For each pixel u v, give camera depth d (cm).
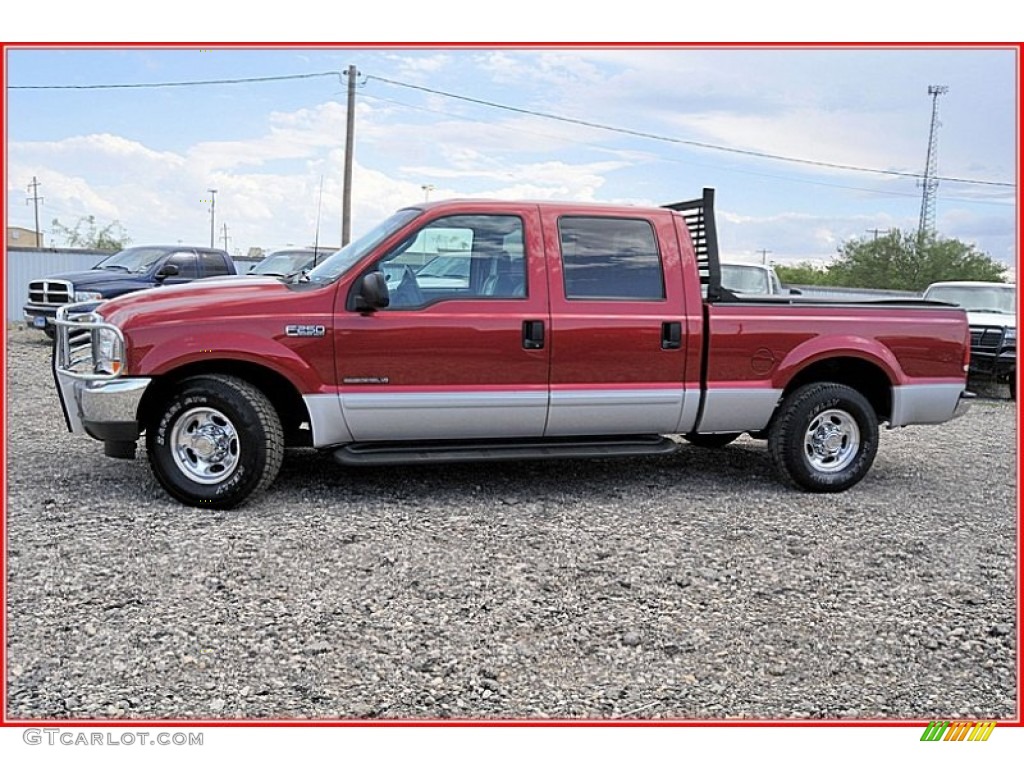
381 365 595
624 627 427
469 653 395
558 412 629
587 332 626
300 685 363
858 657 406
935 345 697
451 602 447
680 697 365
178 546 509
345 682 367
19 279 2381
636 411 644
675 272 650
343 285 593
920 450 905
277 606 434
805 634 427
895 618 449
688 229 659
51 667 370
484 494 646
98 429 572
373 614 430
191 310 577
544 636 414
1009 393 1437
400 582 470
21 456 711
